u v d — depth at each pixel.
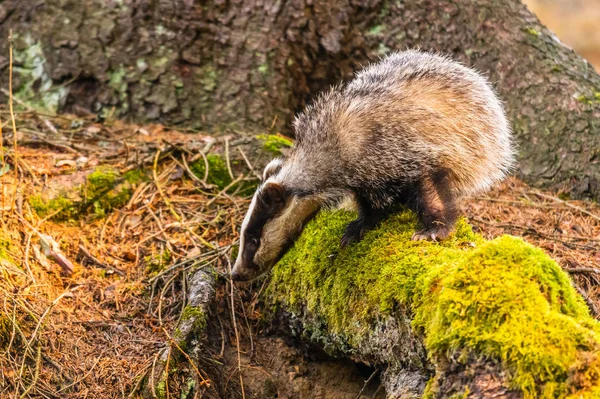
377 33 9.76
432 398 4.89
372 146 6.52
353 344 6.15
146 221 7.91
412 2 9.68
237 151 8.74
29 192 7.81
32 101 9.56
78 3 9.62
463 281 4.92
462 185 6.82
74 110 9.59
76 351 6.40
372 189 6.59
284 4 9.61
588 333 4.52
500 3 9.63
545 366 4.46
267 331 7.13
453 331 4.81
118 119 9.57
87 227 7.80
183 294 7.04
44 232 7.53
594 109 9.06
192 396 6.23
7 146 8.47
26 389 5.88
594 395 4.32
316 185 6.65
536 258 4.94
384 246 6.18
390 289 5.64
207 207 8.12
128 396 6.08
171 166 8.51
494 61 9.47
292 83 9.75
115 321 6.82
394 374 5.79
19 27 9.66
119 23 9.55
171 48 9.57
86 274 7.28
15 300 6.40
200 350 6.56
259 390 6.70
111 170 8.28
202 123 9.58
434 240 6.14
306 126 6.85
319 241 6.75
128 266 7.44
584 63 9.57
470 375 4.73
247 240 6.82
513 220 8.16
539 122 9.19
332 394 6.71
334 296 6.30
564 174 8.98
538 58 9.41
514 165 9.02
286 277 6.92
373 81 6.92
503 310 4.71
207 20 9.58
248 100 9.59
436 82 6.77
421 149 6.48
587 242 7.72
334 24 9.70
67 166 8.27
